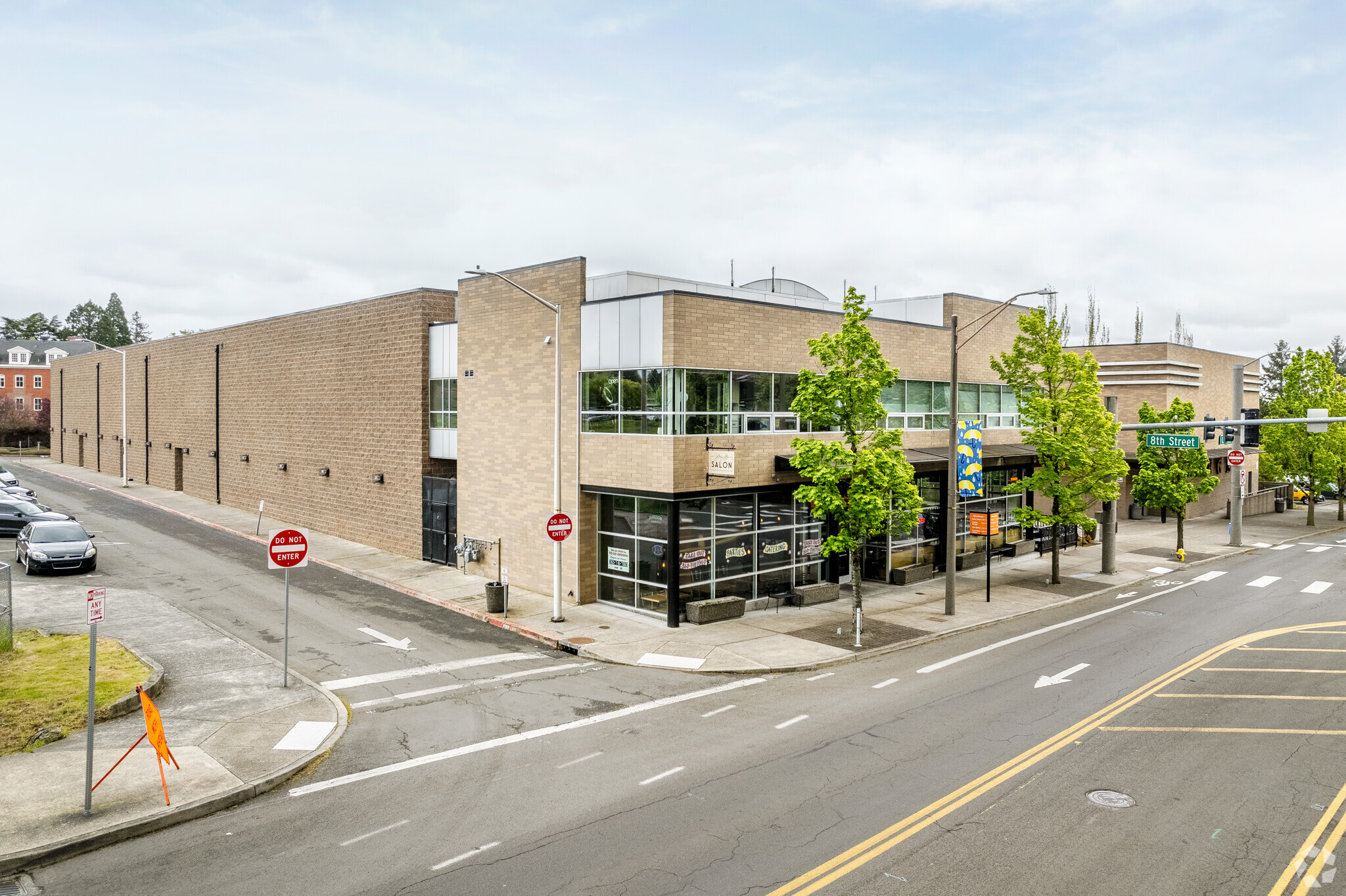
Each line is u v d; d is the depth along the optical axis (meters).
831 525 26.00
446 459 29.41
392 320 31.39
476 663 18.06
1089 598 25.86
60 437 74.12
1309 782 11.55
